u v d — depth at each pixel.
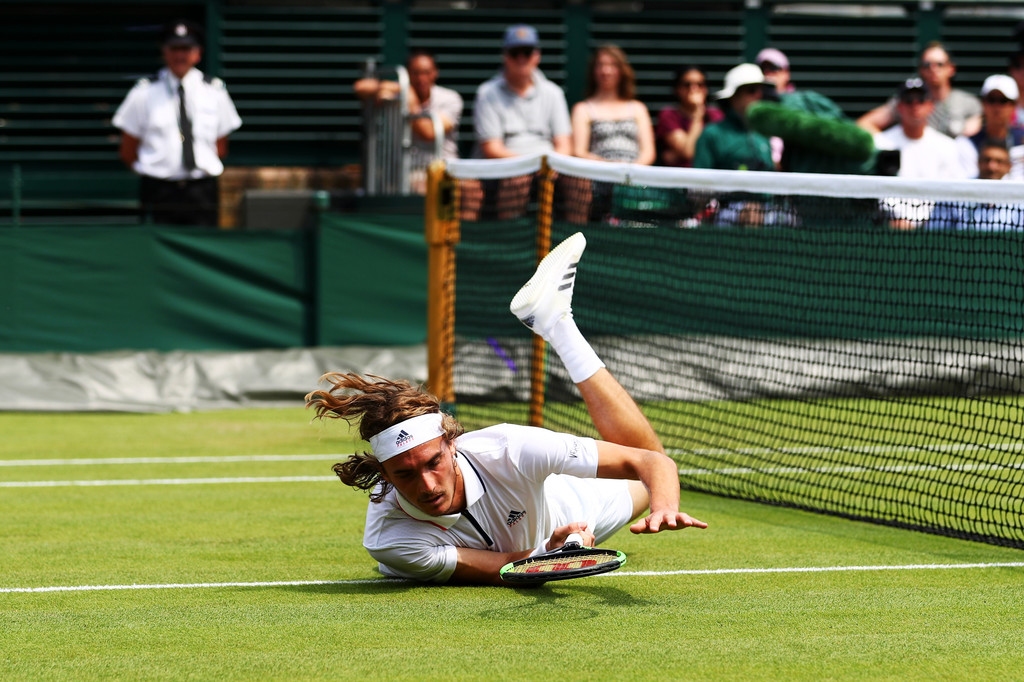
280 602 16.48
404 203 42.59
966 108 47.59
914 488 25.36
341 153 49.88
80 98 48.62
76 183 47.75
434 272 30.81
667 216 38.50
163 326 41.38
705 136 40.47
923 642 14.57
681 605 16.30
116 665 13.70
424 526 16.70
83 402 38.12
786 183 22.78
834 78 52.16
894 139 42.88
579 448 16.02
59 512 23.11
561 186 37.06
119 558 19.33
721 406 36.69
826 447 28.53
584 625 15.26
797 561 19.08
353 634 14.88
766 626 15.24
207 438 32.94
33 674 13.41
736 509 23.42
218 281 41.62
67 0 48.03
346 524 21.98
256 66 49.16
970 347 37.25
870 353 37.00
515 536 16.94
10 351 40.38
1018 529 21.50
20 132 48.28
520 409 34.72
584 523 16.02
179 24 42.25
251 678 13.24
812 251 37.53
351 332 41.72
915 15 52.53
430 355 31.12
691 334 37.69
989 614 15.91
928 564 18.91
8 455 30.16
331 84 49.62
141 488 25.73
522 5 50.72
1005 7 52.94
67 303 40.78
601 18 50.97
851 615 15.82
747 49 51.81
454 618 15.58
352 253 41.53
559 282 17.62
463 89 50.50
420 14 49.97
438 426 15.61
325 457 29.89
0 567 18.70
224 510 23.30
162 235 41.22
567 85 51.09
